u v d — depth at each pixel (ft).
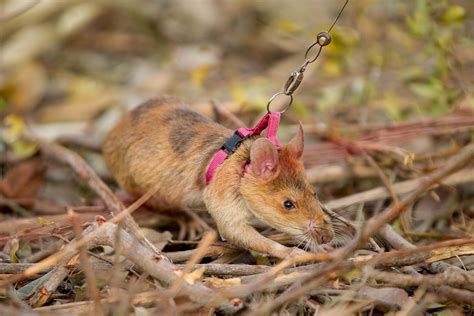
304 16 58.80
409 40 47.55
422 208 34.88
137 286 24.45
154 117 32.94
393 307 24.20
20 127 40.81
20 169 39.58
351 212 34.17
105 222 26.27
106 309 23.71
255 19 59.36
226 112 37.83
